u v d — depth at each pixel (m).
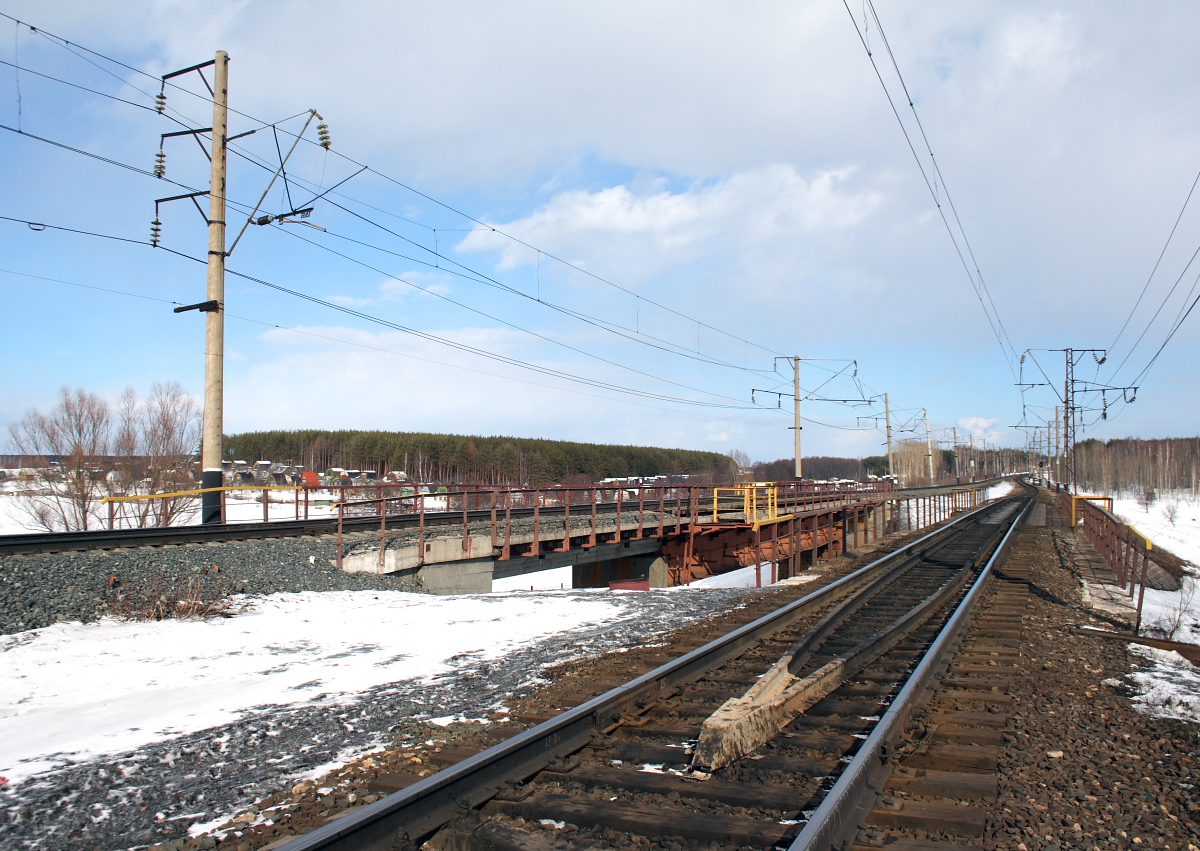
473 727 6.14
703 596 15.20
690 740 5.57
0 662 8.43
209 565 13.60
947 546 26.23
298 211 17.53
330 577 14.77
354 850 3.60
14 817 4.50
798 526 26.25
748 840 3.87
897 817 4.22
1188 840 4.21
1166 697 7.43
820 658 8.92
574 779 4.73
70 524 30.91
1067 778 5.09
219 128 18.16
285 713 6.66
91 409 32.78
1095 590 16.53
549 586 27.28
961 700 6.96
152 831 4.33
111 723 6.48
